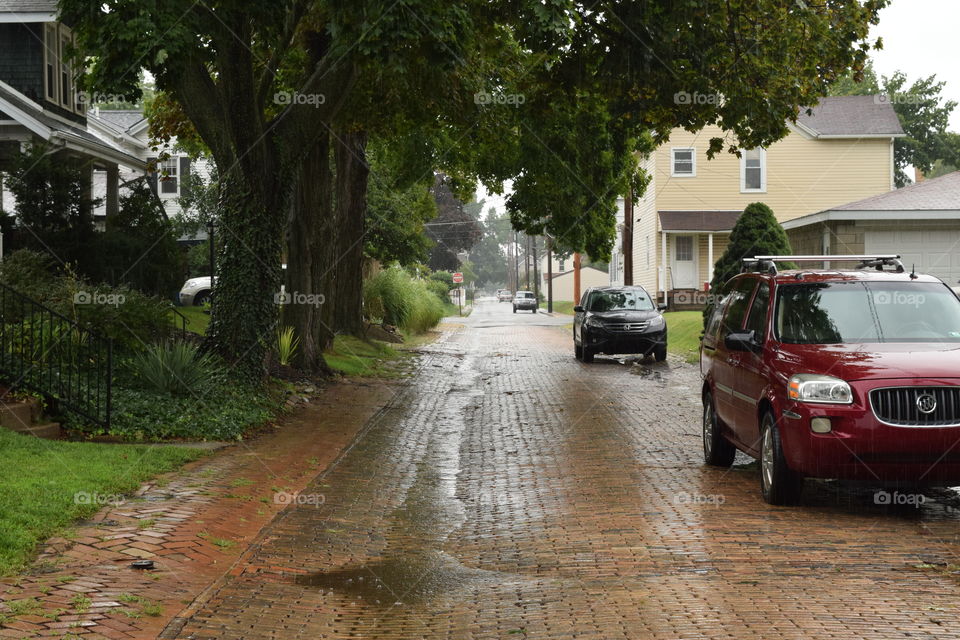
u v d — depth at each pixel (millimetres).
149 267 23172
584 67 17953
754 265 10883
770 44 17344
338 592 6355
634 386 19797
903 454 7836
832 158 42656
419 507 9188
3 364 11672
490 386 20500
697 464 10969
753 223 25984
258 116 15406
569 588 6281
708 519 8109
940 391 7879
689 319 34562
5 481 7926
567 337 39875
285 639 5410
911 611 5523
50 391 11492
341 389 19141
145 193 24359
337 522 8391
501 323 55375
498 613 5848
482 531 8172
